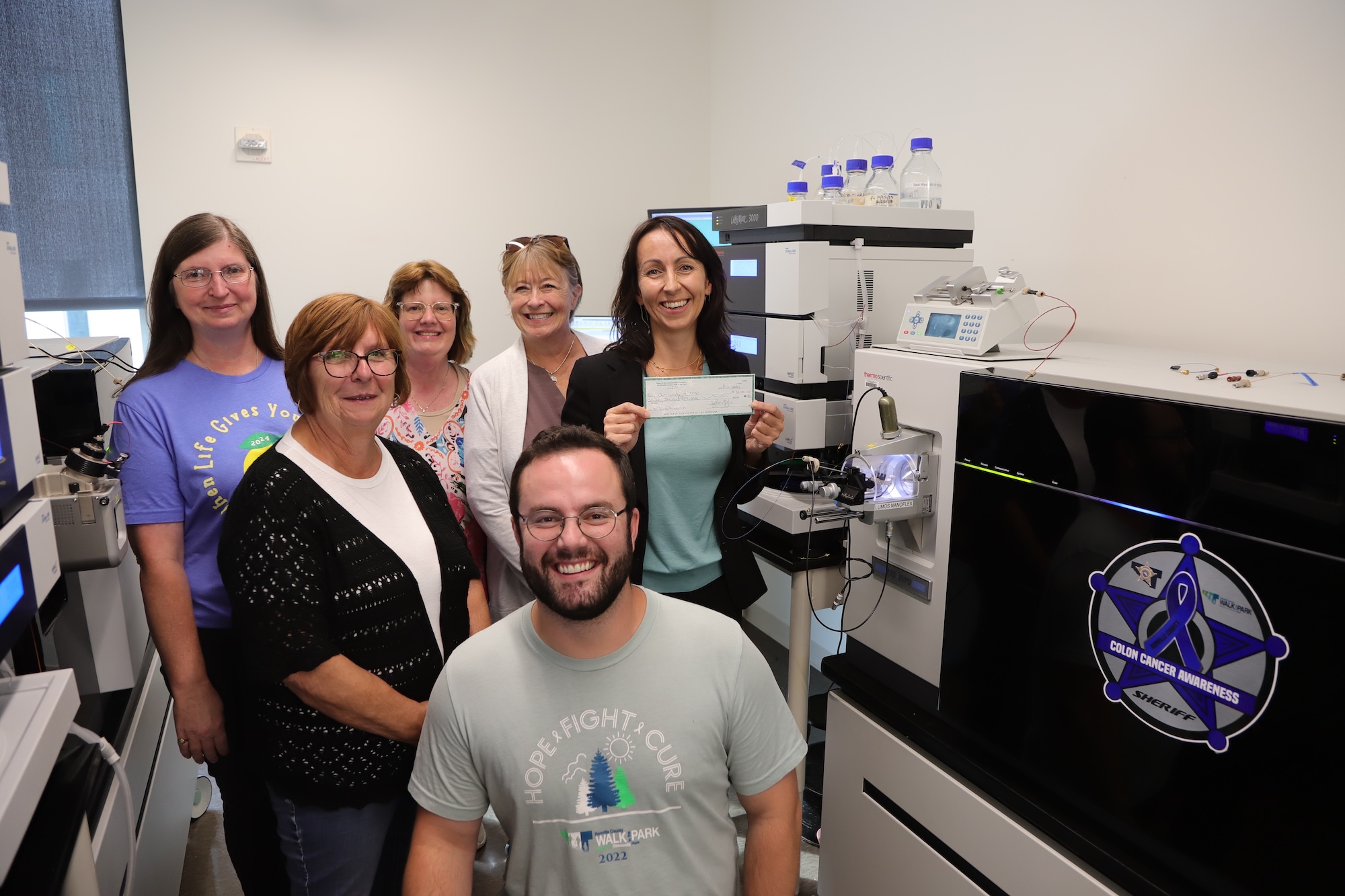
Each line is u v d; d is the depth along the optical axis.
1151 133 2.03
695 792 1.06
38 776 0.84
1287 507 0.98
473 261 3.74
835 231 1.90
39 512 1.02
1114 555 1.19
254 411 1.59
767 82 3.53
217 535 1.54
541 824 1.05
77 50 3.22
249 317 1.59
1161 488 1.12
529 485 1.04
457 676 1.08
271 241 3.44
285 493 1.21
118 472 1.53
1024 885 1.36
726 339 1.81
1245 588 1.03
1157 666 1.15
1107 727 1.23
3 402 0.95
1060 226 2.28
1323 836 0.98
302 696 1.21
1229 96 1.85
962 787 1.47
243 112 3.32
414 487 1.41
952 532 1.47
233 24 3.26
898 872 1.65
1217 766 1.09
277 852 1.65
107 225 3.35
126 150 3.33
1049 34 2.26
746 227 2.06
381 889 1.38
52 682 0.95
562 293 1.94
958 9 2.54
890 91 2.85
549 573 1.02
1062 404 1.25
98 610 1.69
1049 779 1.33
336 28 3.39
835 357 1.96
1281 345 1.79
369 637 1.26
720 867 1.10
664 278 1.66
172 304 1.57
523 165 3.75
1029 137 2.35
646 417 1.60
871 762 1.70
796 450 1.98
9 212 3.22
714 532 1.75
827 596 2.01
